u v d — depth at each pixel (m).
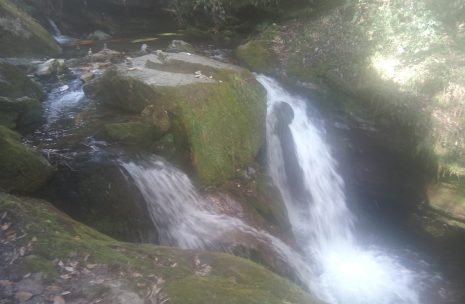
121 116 6.38
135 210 5.20
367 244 7.97
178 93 6.11
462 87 7.54
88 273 3.54
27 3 12.48
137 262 3.69
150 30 13.20
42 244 3.80
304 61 9.42
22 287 3.40
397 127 7.93
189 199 5.77
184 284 3.40
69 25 12.91
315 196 8.25
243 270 3.70
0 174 4.53
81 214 4.97
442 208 7.66
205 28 12.37
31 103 6.22
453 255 7.50
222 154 6.37
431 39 8.76
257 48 10.00
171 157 5.98
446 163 7.33
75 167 5.19
